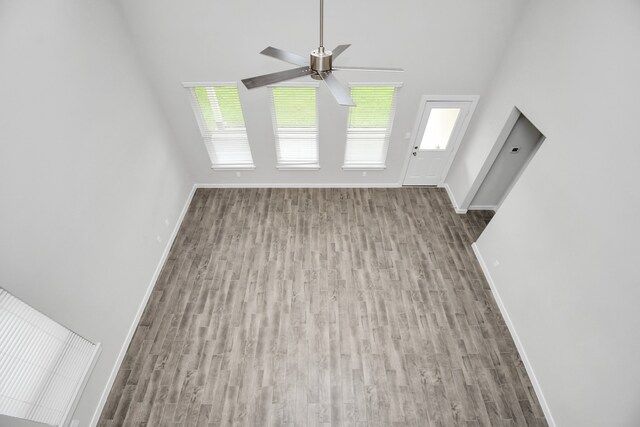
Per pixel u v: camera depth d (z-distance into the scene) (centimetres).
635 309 247
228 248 504
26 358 247
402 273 473
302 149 554
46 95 272
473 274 473
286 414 346
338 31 409
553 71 336
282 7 389
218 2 384
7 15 238
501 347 398
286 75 238
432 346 398
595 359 284
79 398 285
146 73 444
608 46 271
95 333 332
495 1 385
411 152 551
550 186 341
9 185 239
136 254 412
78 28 310
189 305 434
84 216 316
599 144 280
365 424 340
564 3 320
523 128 443
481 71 449
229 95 484
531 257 373
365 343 400
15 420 227
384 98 485
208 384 365
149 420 341
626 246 255
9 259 238
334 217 553
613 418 266
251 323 416
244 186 608
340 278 465
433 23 404
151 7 384
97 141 335
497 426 340
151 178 450
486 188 531
